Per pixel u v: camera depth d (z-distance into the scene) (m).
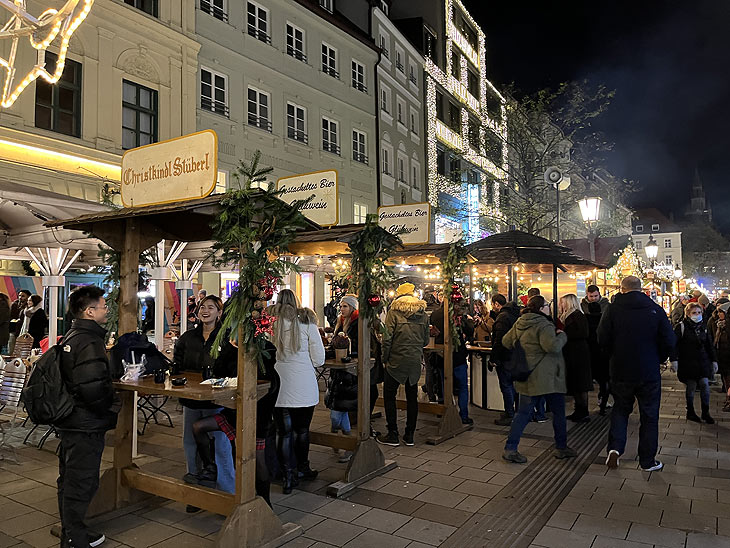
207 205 4.36
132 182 5.21
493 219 26.88
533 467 6.21
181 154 4.80
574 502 5.14
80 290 4.13
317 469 6.13
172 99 15.80
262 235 4.38
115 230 5.25
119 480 4.98
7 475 5.91
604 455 6.67
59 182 13.12
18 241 8.06
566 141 24.81
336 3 25.77
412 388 7.16
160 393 4.32
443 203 30.59
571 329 8.46
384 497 5.28
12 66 8.47
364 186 24.83
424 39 31.45
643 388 6.03
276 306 5.48
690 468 6.16
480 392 9.65
